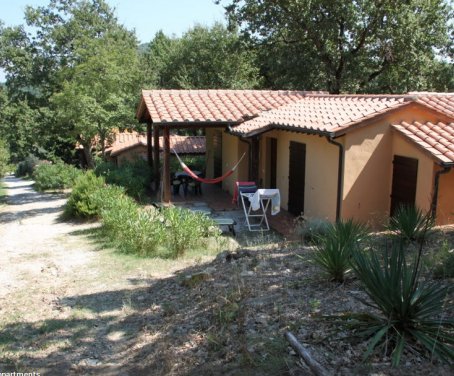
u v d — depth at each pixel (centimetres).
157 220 1041
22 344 561
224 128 1733
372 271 442
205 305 609
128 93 2256
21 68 2464
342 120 1096
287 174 1406
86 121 2061
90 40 2220
